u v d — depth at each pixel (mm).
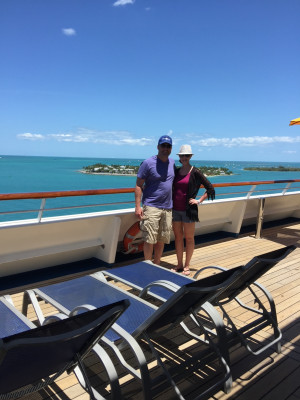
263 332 3162
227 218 6797
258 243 6504
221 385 2322
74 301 2697
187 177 4414
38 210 3979
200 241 6324
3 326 2174
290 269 4977
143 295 2842
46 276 4348
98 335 1800
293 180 7363
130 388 2363
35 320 3270
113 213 4707
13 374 1601
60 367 1898
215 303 2766
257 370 2609
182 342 2965
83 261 4914
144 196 4270
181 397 2059
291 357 2785
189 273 4723
